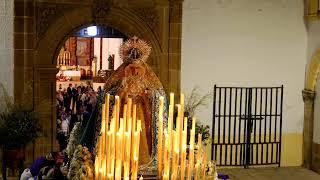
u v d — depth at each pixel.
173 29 13.06
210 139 13.30
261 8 13.75
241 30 13.68
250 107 13.94
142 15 12.87
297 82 14.20
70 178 6.29
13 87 12.35
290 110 14.26
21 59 12.30
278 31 13.93
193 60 13.40
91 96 13.75
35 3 12.23
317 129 13.91
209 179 6.36
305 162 14.28
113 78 6.68
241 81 13.80
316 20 13.52
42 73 12.45
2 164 11.48
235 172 13.60
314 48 13.74
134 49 6.74
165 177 5.58
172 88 13.19
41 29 12.35
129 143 5.50
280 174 13.55
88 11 12.54
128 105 5.57
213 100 13.64
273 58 13.97
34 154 12.50
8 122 11.09
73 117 13.47
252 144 14.05
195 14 13.29
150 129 6.65
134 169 5.51
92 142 6.59
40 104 12.48
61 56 13.90
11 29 12.27
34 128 11.35
